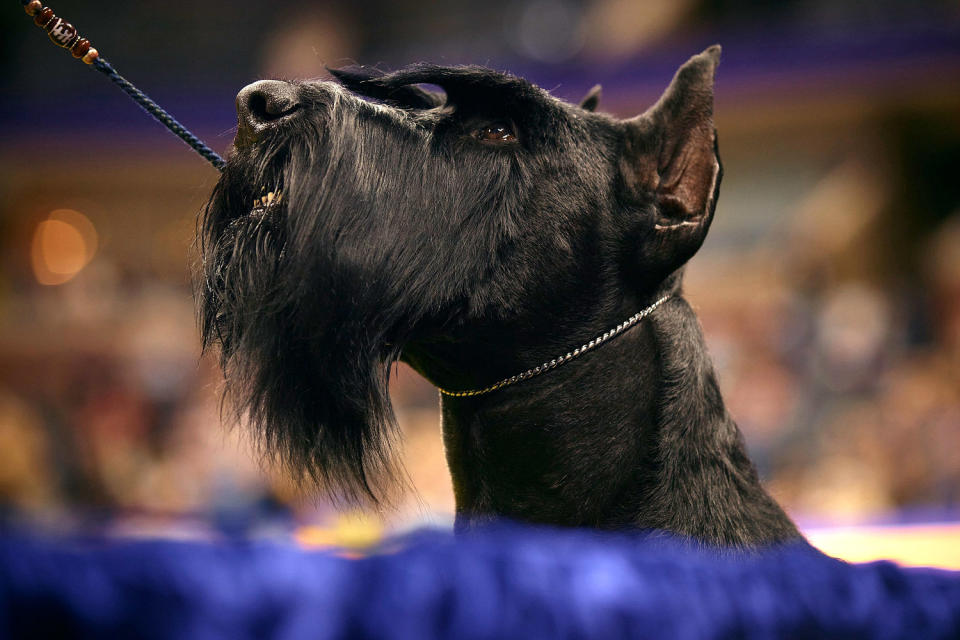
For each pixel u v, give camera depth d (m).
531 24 24.05
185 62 28.02
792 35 20.20
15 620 1.36
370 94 3.57
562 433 3.52
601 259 3.57
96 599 1.42
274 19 27.70
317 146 3.13
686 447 3.62
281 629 1.56
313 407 3.24
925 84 19.33
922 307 17.45
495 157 3.41
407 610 1.68
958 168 20.55
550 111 3.55
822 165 20.95
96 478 13.66
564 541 2.20
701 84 3.80
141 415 17.53
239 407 3.28
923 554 6.13
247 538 1.83
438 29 25.55
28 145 25.64
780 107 20.69
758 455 14.43
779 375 15.88
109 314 22.05
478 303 3.33
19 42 27.89
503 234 3.36
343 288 3.09
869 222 19.91
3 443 11.14
